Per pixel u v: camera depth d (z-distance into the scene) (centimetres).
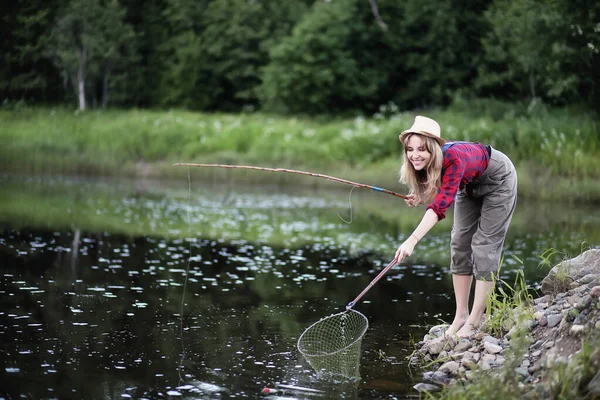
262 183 1928
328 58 2928
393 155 1919
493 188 480
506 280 728
